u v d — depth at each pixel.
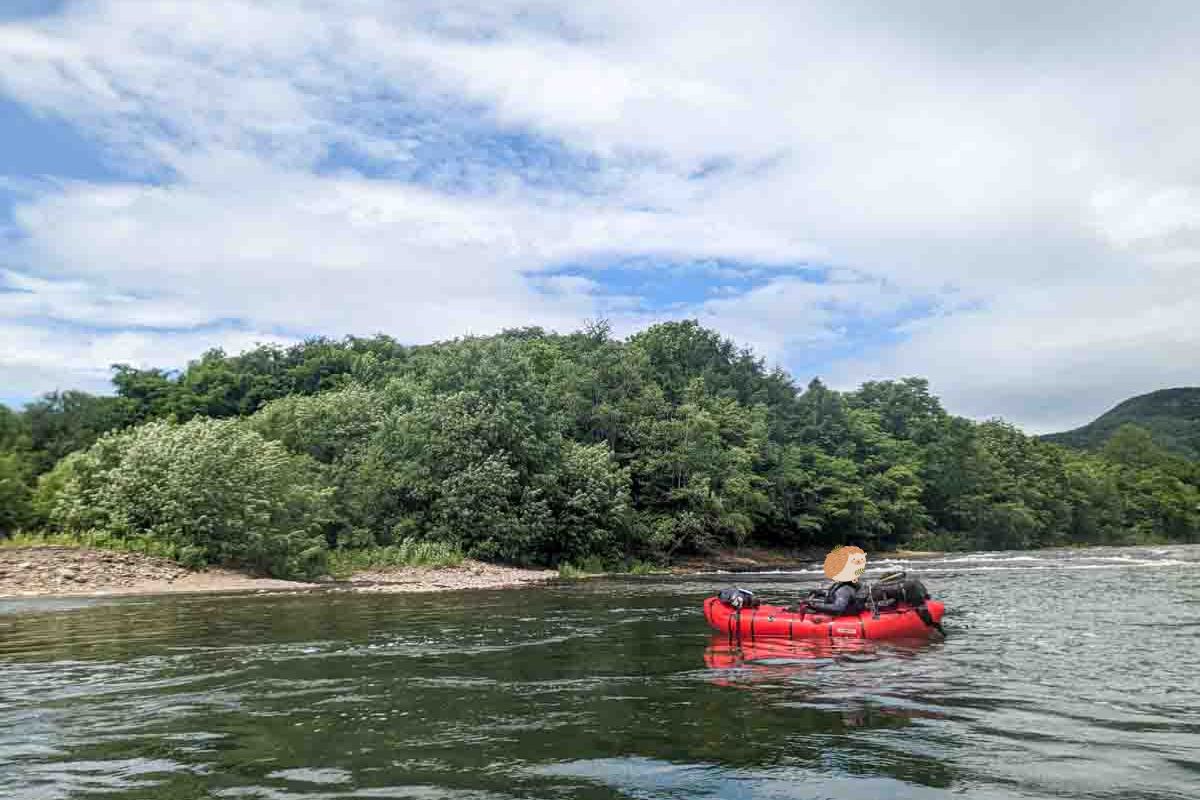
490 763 5.84
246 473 26.12
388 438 36.56
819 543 60.03
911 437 72.88
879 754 6.07
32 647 11.39
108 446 26.78
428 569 29.98
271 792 5.21
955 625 13.88
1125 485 101.38
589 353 54.09
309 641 12.03
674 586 25.23
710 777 5.54
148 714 7.34
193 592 21.00
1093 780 5.48
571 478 37.41
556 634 12.85
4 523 27.84
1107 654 10.76
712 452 45.97
